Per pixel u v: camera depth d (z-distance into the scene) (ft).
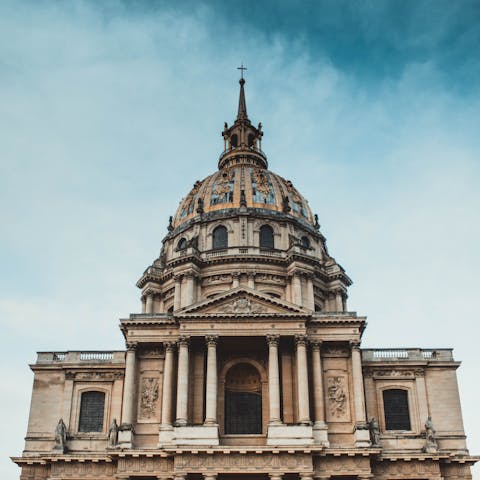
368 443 229.25
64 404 252.83
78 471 234.58
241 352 257.75
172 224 360.07
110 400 254.06
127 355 246.88
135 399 243.60
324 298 325.62
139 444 236.63
